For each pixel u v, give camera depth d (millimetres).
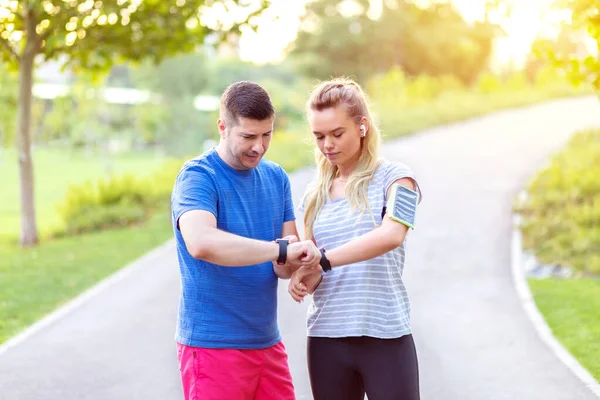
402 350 3172
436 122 26641
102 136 33844
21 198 13055
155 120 38250
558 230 11078
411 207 3088
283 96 45688
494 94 35125
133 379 5801
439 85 38000
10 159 34656
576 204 12398
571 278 9312
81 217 14625
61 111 31844
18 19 12203
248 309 3156
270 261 3199
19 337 7004
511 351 6258
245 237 3168
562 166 15227
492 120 27203
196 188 3051
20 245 12992
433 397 5258
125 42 12148
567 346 6406
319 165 3363
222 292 3119
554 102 33094
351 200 3189
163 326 7281
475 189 14945
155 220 14719
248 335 3162
